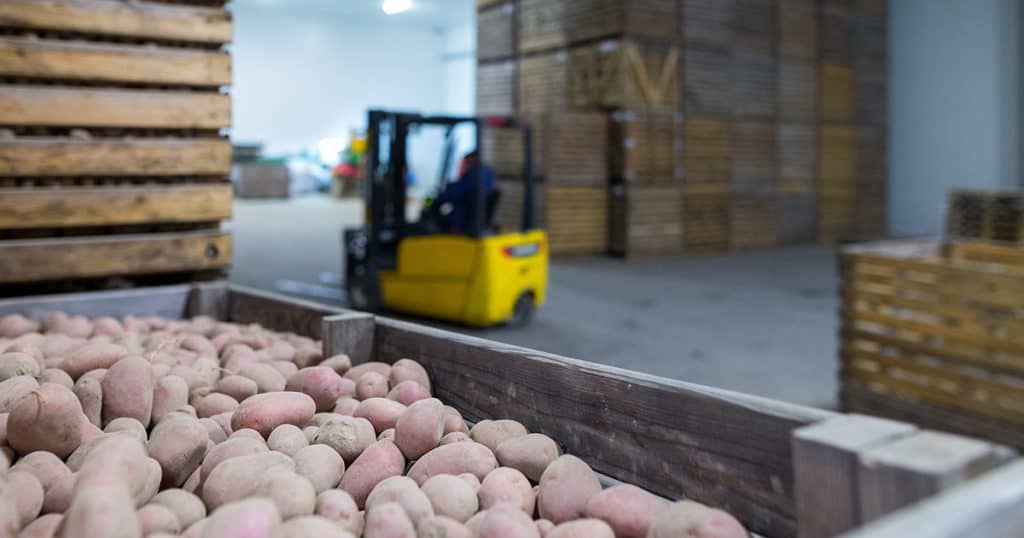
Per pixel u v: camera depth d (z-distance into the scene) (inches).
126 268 140.9
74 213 136.9
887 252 168.4
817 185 557.3
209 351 99.9
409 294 271.7
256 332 111.5
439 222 273.7
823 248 526.9
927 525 31.2
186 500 53.9
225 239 150.5
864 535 30.7
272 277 364.5
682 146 472.7
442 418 68.2
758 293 330.0
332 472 60.7
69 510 46.2
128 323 118.3
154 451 60.6
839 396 169.2
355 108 997.2
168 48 147.3
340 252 458.0
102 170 138.7
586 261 438.6
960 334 145.9
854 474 40.6
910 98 598.5
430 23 1005.8
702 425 54.6
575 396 65.9
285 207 794.8
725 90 493.7
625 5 437.1
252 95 945.5
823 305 301.3
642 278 373.4
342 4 917.2
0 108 130.7
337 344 92.7
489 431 68.5
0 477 54.1
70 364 83.1
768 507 50.1
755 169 515.5
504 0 505.7
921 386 153.3
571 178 446.0
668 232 468.4
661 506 53.6
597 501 54.1
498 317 254.8
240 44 933.2
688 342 237.3
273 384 83.2
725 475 52.9
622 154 451.2
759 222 518.9
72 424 61.5
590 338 243.4
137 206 142.2
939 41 580.7
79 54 136.6
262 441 65.3
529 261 262.8
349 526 52.7
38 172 133.4
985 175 561.6
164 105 143.7
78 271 136.8
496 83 517.7
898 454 39.6
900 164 607.5
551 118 436.1
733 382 193.2
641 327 259.9
